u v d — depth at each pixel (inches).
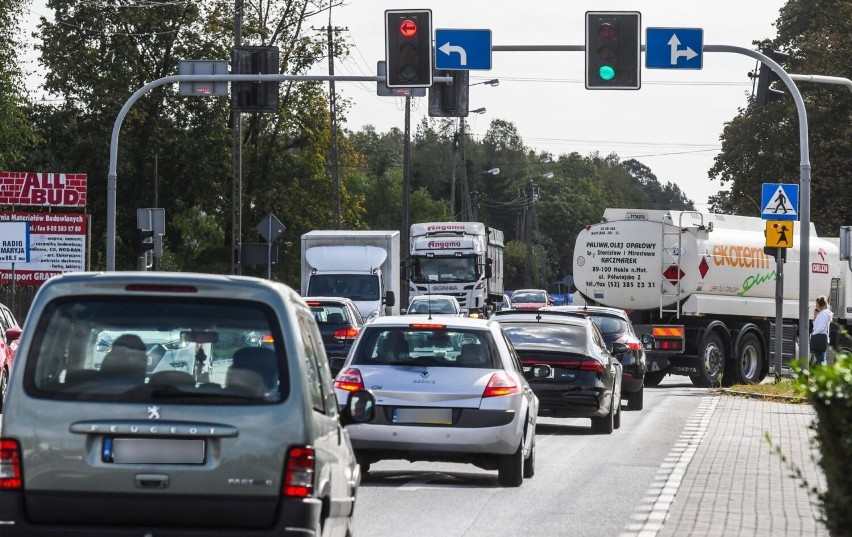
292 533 770.8
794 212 2994.6
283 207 6811.0
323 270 4308.6
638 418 2439.7
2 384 2546.8
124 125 6624.0
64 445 771.4
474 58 2738.7
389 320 1486.2
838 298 3779.5
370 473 1566.2
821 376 788.6
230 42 6555.1
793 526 1186.6
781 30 6565.0
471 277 5477.4
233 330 788.0
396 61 2632.9
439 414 1417.3
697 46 2664.9
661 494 1403.8
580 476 1562.5
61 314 786.8
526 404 1478.8
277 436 775.7
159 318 788.6
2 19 6063.0
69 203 5187.0
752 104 6505.9
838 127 6176.2
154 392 777.6
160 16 6456.7
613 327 2655.0
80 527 769.6
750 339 3508.9
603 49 2578.7
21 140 6240.2
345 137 6939.0
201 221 7706.7
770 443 821.2
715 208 6692.9
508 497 1376.7
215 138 6663.4
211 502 770.8
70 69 6437.0
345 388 1430.9
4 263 5007.4
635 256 3425.2
